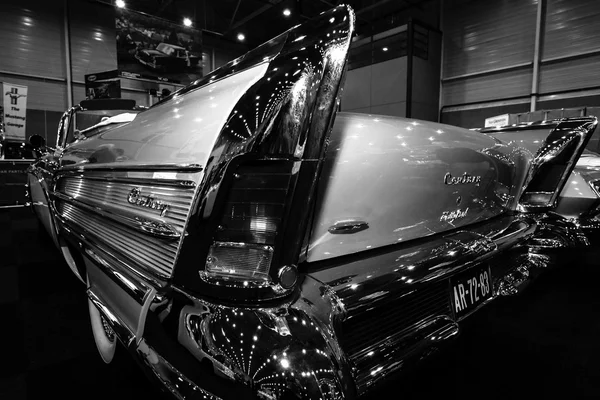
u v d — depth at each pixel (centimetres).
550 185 128
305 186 65
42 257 287
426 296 88
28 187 312
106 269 95
